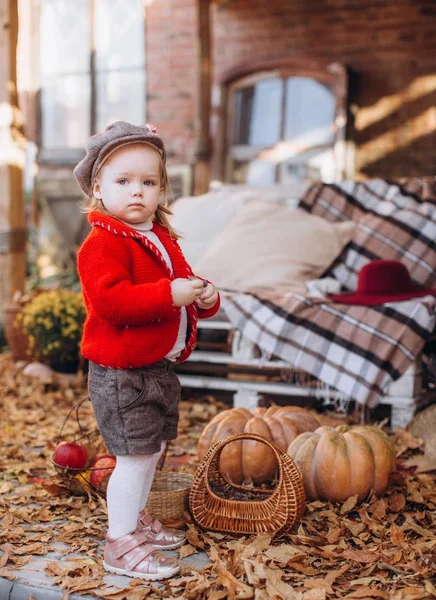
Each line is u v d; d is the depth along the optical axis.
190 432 3.95
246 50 7.95
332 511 2.69
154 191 2.25
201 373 4.74
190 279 2.23
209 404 4.49
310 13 7.69
